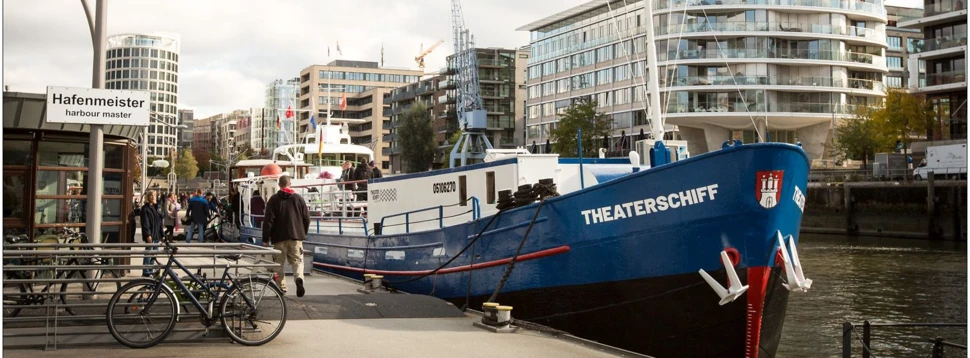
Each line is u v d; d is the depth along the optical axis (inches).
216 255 374.9
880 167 2378.2
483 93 4562.0
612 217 454.0
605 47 3331.7
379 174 938.1
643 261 443.8
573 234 472.4
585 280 468.4
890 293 1085.1
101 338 360.8
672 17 2822.3
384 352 365.1
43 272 410.0
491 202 569.6
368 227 711.7
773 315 432.1
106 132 571.5
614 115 3265.3
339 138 1307.8
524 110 4630.9
